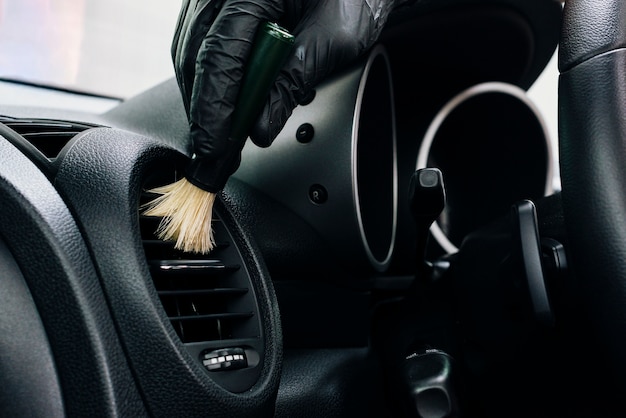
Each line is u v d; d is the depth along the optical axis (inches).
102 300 21.0
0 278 20.7
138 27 46.9
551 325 27.6
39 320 20.6
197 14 24.6
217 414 22.2
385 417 37.1
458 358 35.7
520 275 29.1
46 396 20.2
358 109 34.2
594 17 25.1
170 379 21.4
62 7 44.2
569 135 25.5
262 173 35.7
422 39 42.7
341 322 36.5
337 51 25.3
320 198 34.8
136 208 22.7
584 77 25.1
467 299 36.6
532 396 33.7
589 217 24.7
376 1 26.2
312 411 32.6
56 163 22.9
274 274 34.9
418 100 47.0
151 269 23.6
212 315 24.8
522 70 47.6
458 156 49.8
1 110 32.3
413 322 37.4
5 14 42.4
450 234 49.2
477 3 39.9
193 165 23.9
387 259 38.9
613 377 25.9
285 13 25.9
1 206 20.8
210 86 22.7
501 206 49.6
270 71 22.8
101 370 20.2
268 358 25.6
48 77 44.0
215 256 26.9
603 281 24.5
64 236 20.9
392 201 40.4
